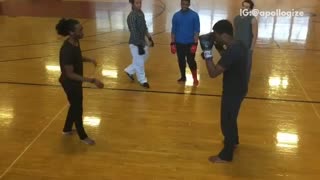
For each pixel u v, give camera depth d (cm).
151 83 633
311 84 640
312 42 938
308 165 396
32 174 371
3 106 533
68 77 382
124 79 650
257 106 546
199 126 481
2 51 812
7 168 381
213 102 560
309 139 452
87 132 461
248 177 373
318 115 518
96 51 823
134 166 388
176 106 543
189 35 599
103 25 1093
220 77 664
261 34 1017
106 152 416
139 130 469
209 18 1230
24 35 961
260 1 1582
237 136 422
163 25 1109
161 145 433
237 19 510
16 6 1408
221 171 382
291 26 1120
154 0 1580
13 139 441
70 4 1466
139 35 589
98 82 390
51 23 1109
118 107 537
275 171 384
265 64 750
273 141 445
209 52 346
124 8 1376
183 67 629
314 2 1565
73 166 387
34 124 480
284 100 570
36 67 706
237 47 347
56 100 556
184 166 390
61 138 445
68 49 379
